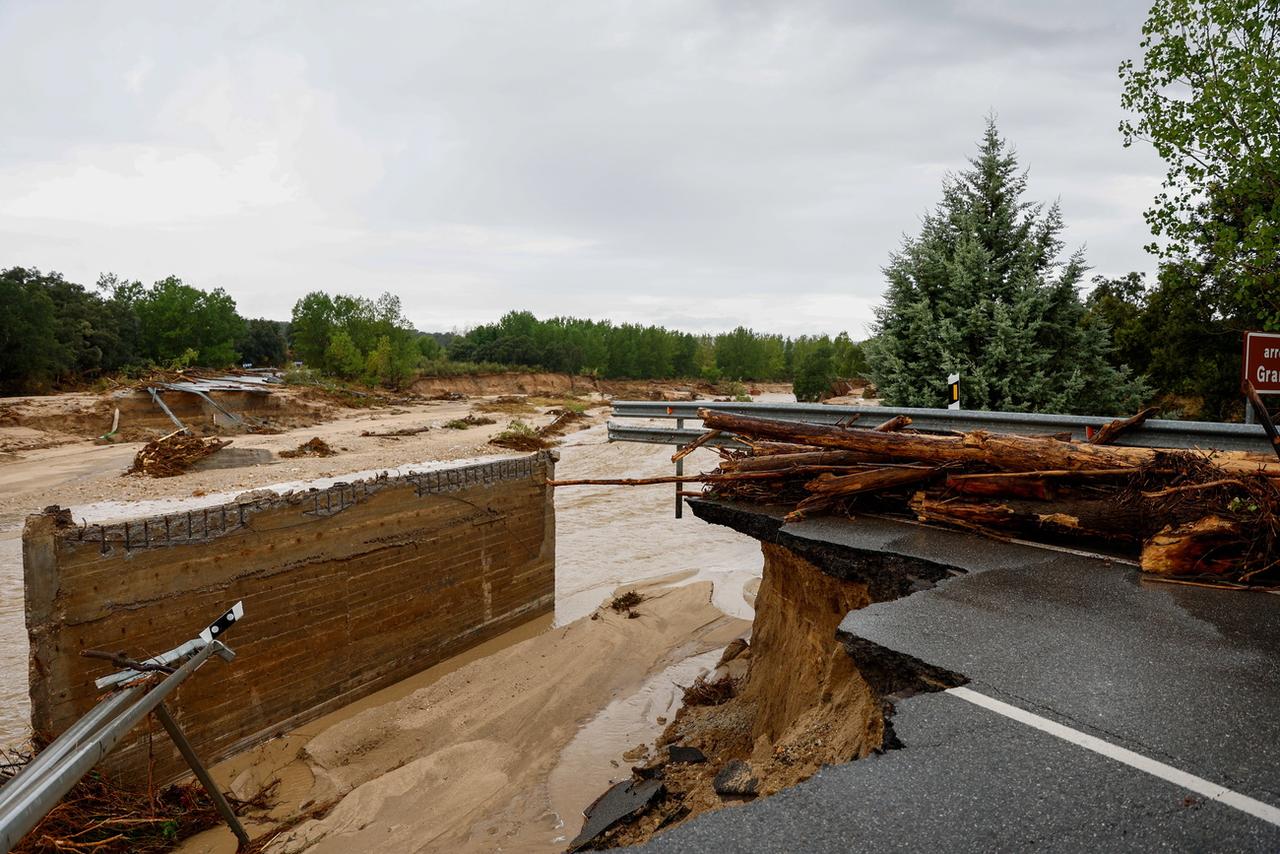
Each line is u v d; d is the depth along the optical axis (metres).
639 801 6.79
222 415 45.69
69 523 9.94
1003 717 3.57
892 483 7.56
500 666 14.06
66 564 9.80
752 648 10.81
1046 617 4.82
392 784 10.02
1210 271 18.67
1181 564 5.56
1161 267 13.12
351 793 9.97
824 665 7.09
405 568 14.70
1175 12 11.50
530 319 130.88
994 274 14.45
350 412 59.12
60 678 9.74
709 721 9.80
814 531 7.15
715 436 9.52
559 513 27.67
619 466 37.25
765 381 158.50
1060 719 3.52
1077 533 6.33
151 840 9.33
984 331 14.19
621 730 11.40
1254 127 11.00
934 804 2.95
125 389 46.91
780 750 5.34
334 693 13.34
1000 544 6.60
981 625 4.71
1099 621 4.73
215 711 11.48
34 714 9.66
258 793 10.62
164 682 5.71
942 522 7.21
